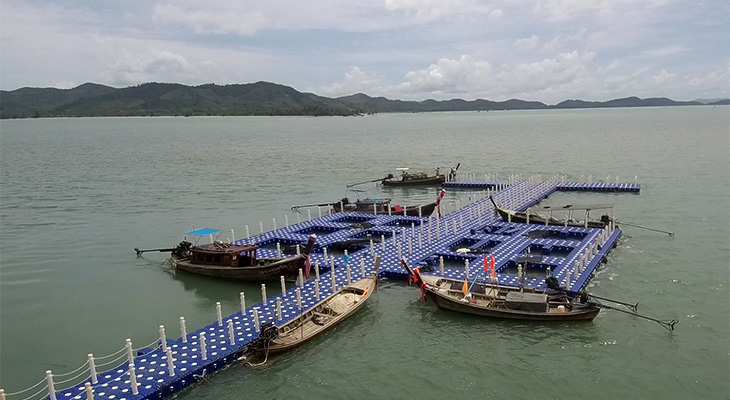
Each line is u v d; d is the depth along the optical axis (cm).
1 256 6353
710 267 5300
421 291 4494
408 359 3666
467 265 4869
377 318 4306
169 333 4144
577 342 3825
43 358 3806
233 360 3606
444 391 3284
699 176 11075
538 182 10588
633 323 4091
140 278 5500
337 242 6309
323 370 3547
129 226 7856
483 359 3634
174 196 10319
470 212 7588
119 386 3216
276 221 8138
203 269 5406
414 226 7269
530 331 4009
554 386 3303
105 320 4450
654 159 14500
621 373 3422
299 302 4234
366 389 3325
